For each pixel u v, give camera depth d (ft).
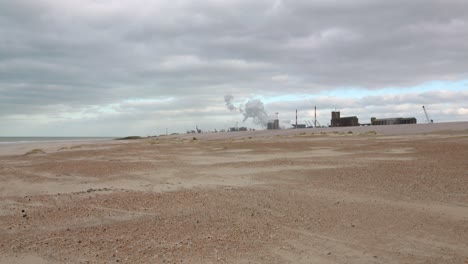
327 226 23.50
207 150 93.91
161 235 22.15
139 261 18.17
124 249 19.86
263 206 29.01
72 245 20.68
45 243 21.13
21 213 28.86
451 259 17.88
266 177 43.98
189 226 23.91
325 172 45.24
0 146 163.63
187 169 54.34
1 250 20.10
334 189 35.09
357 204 28.96
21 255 19.30
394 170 44.34
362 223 24.00
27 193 38.47
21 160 77.61
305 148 85.66
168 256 18.75
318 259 18.21
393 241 20.56
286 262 17.87
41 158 82.28
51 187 41.81
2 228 24.50
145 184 42.11
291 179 41.81
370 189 34.45
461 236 21.07
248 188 37.14
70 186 42.11
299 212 26.96
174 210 28.37
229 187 38.11
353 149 76.43
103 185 42.24
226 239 21.24
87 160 73.92
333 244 20.27
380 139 104.06
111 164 63.87
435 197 30.53
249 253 19.06
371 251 19.16
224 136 202.39
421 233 21.77
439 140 88.12
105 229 23.67
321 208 28.02
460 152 59.41
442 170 42.88
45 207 30.91
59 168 59.57
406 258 18.13
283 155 70.69
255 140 134.92
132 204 30.83
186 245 20.30
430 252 18.84
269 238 21.35
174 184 41.52
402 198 30.55
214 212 27.43
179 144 136.15
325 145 91.35
